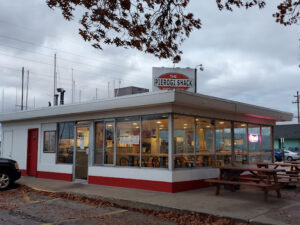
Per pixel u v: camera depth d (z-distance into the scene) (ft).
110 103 37.29
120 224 22.72
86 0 21.63
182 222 23.32
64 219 23.90
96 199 31.60
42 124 49.24
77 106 41.34
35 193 35.68
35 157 50.06
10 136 54.90
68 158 44.91
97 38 23.12
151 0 22.49
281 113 48.70
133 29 23.03
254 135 47.11
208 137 38.60
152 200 29.19
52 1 21.89
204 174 37.17
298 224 21.31
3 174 37.93
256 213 24.23
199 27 23.94
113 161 39.01
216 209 25.61
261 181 34.78
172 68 52.44
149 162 35.42
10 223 22.66
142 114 36.42
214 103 35.81
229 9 22.65
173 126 33.94
